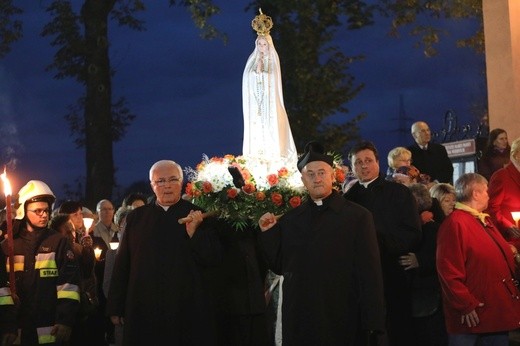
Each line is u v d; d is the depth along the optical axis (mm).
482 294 7395
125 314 7555
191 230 7465
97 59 18625
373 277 6719
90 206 18547
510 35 12758
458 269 7379
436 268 7777
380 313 6660
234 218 8195
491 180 9062
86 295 8477
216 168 8484
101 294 9938
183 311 7512
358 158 7844
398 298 7801
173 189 7695
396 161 10312
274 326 8508
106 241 11336
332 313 6734
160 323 7469
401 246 7555
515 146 8922
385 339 6938
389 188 7777
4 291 7402
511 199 8883
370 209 7734
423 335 7926
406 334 7812
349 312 6762
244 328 8219
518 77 12766
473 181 7531
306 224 6898
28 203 7828
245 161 8625
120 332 8875
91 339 9836
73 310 7715
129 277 7641
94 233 11336
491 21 12953
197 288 7570
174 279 7520
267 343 8297
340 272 6770
